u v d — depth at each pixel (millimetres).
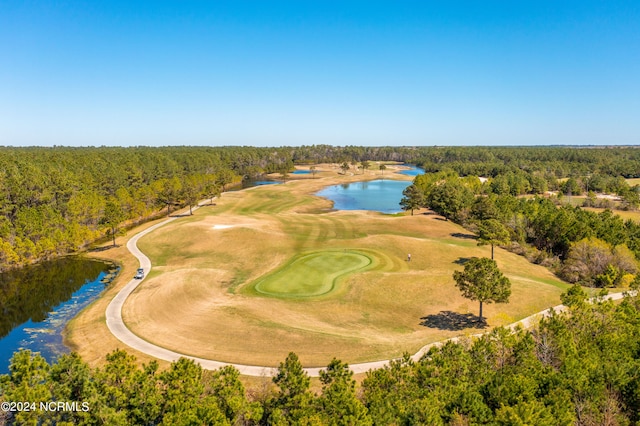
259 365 33844
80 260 68500
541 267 65312
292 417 21250
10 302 51094
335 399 21438
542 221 79625
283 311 46438
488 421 21906
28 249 66500
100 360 35344
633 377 25406
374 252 68062
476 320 43844
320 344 37812
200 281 55281
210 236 77062
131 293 51094
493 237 64875
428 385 24109
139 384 22109
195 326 42125
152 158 168125
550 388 24203
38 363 20797
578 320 33625
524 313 45219
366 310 47062
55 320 45406
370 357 35156
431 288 51906
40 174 91875
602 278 57344
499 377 24875
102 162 134625
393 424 20594
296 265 62000
